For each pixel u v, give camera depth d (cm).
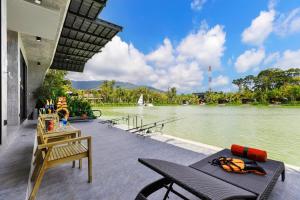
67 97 823
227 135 712
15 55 432
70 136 264
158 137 438
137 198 110
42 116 380
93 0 455
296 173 229
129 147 346
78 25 598
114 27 620
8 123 421
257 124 1059
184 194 179
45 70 912
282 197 171
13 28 413
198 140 614
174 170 109
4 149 261
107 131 522
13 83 425
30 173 194
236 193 88
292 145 537
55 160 174
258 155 208
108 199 165
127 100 5000
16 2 310
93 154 301
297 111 2173
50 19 371
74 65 1142
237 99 4484
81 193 174
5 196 150
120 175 217
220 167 191
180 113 2023
